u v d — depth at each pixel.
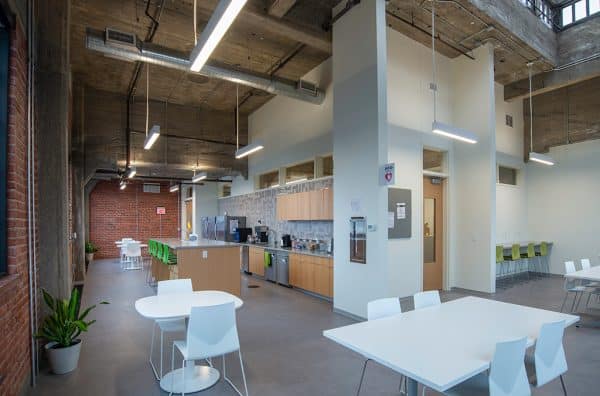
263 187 9.02
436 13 5.13
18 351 2.46
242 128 9.62
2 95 2.44
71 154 7.20
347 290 4.70
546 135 7.77
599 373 2.95
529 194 8.12
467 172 6.27
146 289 6.59
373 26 4.43
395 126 5.50
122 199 12.21
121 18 5.16
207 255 5.32
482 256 6.02
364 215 4.45
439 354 1.75
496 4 5.33
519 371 1.75
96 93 7.81
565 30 6.75
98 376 2.92
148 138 5.69
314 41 5.34
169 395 2.60
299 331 4.07
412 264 5.60
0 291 2.01
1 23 2.42
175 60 4.75
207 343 2.37
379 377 2.89
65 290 3.44
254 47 6.11
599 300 5.35
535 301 5.38
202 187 11.35
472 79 6.26
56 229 3.42
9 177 2.43
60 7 3.53
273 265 7.07
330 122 6.31
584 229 7.20
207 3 4.78
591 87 7.08
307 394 2.61
